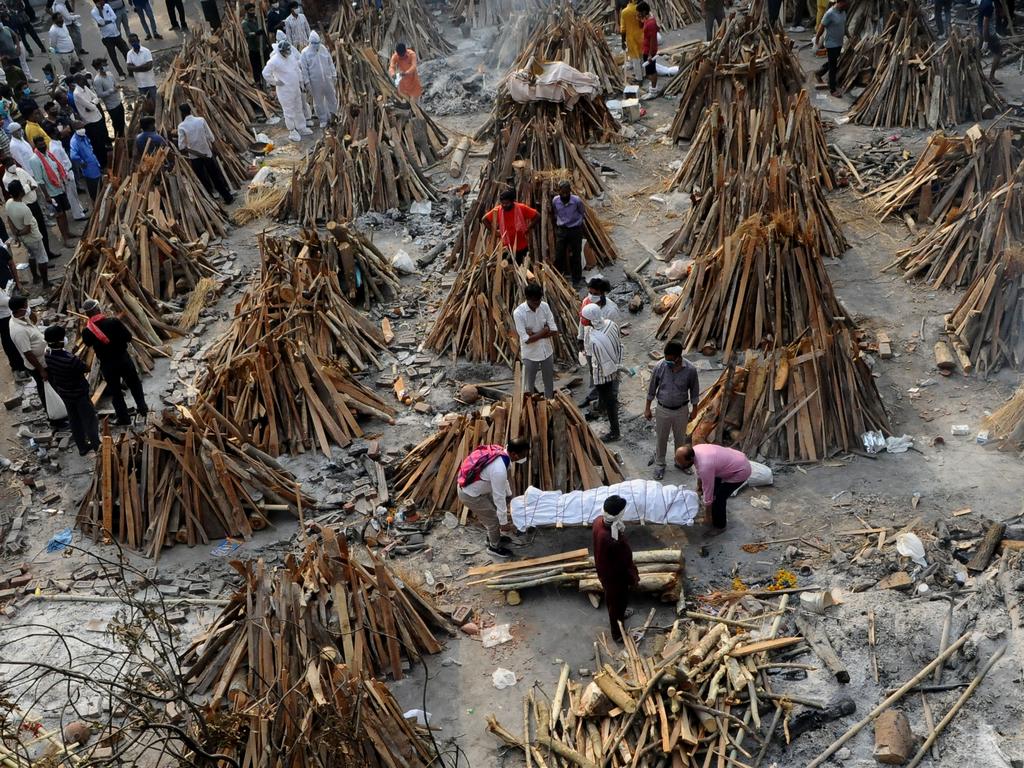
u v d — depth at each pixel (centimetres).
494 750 912
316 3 2722
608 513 938
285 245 1631
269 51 2530
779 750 881
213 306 1688
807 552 1091
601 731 904
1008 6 2422
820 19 2486
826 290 1395
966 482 1169
